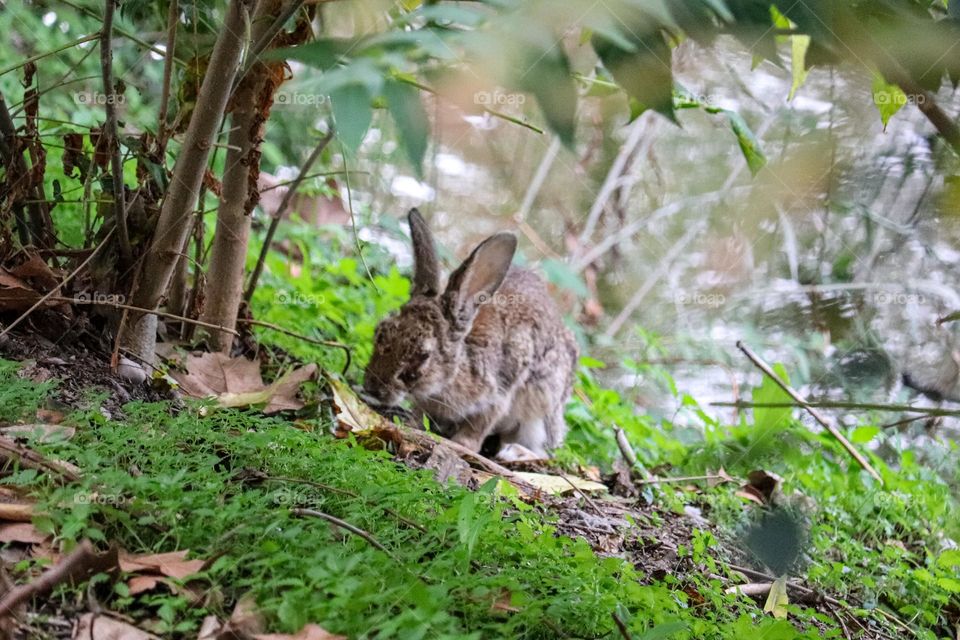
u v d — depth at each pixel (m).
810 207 7.00
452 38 2.80
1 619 3.41
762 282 11.45
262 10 5.71
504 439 9.30
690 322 12.48
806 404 4.53
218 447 5.21
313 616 3.68
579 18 2.85
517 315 8.91
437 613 3.62
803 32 3.30
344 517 4.75
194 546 4.11
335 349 8.47
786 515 6.37
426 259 8.59
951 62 3.42
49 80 8.43
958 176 4.66
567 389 9.43
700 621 4.64
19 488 4.17
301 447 5.29
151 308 6.10
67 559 3.69
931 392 9.62
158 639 3.57
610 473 8.27
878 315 9.72
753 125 9.34
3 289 5.86
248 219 6.75
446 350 8.23
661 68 3.05
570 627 4.15
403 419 8.20
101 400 5.23
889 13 3.44
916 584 6.67
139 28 7.58
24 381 5.09
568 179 13.59
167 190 6.04
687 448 8.85
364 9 4.64
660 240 13.24
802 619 5.82
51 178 8.12
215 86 5.46
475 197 13.37
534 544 4.84
